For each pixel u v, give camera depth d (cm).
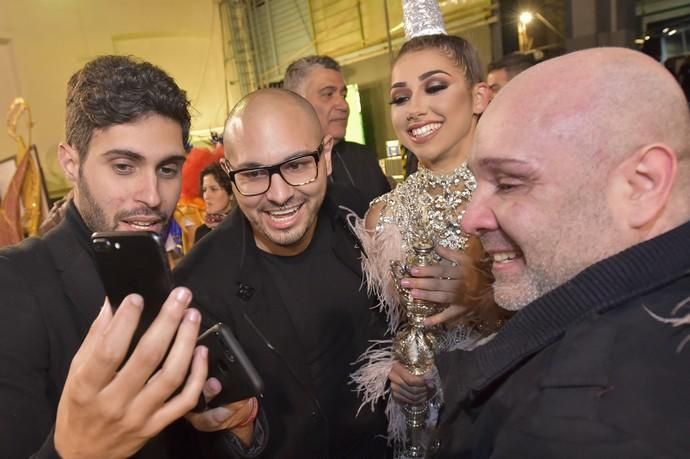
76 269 77
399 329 118
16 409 64
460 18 344
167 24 428
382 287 115
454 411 64
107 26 388
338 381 113
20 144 248
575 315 47
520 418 44
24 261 75
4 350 66
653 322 42
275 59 490
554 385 42
